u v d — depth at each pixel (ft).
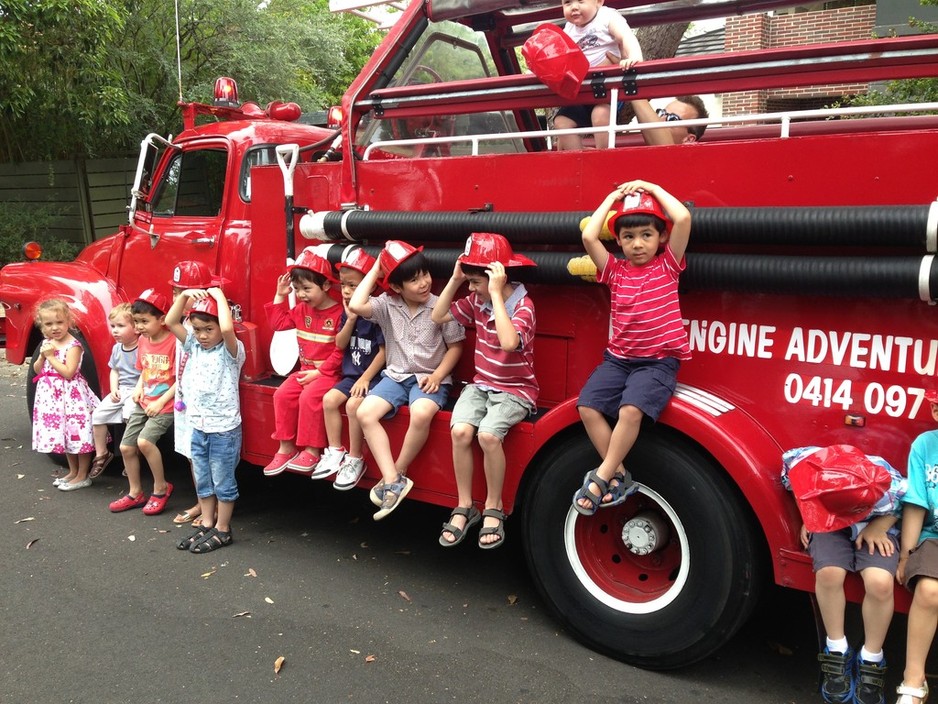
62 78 34.32
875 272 8.38
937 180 8.34
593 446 10.25
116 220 39.63
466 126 15.62
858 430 9.07
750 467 9.04
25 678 9.91
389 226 11.92
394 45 12.67
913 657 8.39
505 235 10.84
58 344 16.10
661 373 9.54
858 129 13.42
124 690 9.66
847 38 31.14
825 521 8.39
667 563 10.44
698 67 10.36
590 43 13.03
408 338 11.81
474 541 14.28
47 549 13.66
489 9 12.59
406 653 10.52
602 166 10.39
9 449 19.29
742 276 9.20
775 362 9.51
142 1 37.83
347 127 12.61
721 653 10.72
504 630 11.16
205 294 13.41
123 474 17.72
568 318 11.00
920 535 8.50
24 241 36.86
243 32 40.32
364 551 13.75
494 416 10.68
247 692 9.62
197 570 12.90
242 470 17.95
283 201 13.87
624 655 10.29
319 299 12.66
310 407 12.67
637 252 9.45
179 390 14.19
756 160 9.32
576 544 10.67
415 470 11.82
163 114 39.47
